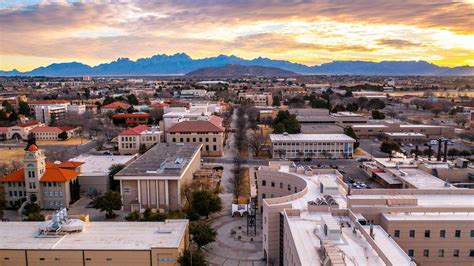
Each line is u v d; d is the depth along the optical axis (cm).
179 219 9881
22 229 8588
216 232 9531
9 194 12412
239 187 13938
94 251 7562
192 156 14212
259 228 10475
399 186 12362
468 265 7331
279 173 10988
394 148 19025
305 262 5659
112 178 13812
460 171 12294
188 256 7625
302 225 7094
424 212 7700
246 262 8681
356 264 5547
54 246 7656
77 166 13600
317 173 10850
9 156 19150
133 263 7606
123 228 8625
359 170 16338
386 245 6375
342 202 8500
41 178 12150
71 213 11838
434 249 7300
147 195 11962
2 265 7600
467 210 7688
